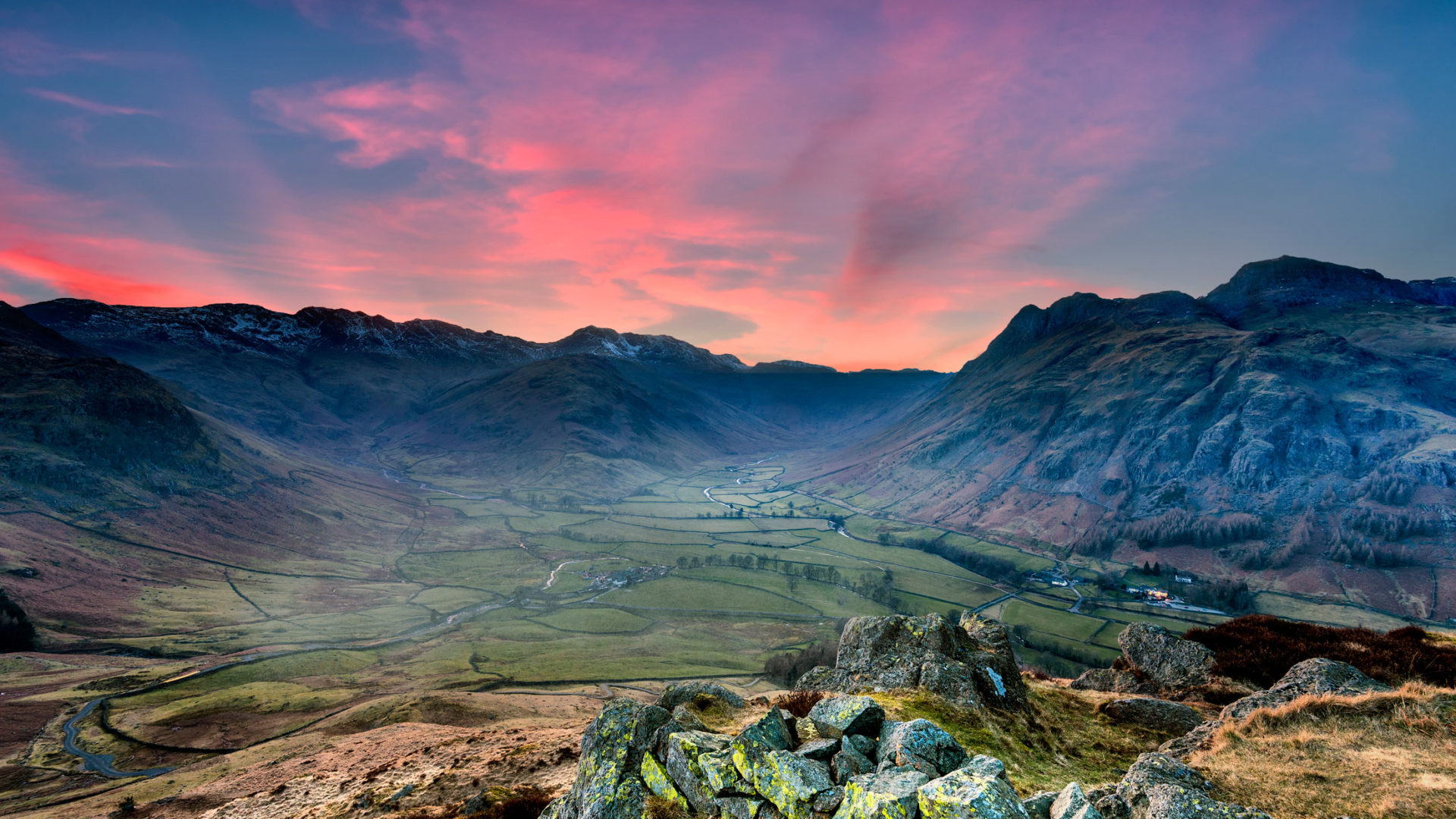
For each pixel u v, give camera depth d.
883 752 18.11
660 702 29.64
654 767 19.73
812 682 36.00
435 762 49.97
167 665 158.75
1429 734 20.55
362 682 149.50
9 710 120.62
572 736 51.66
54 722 116.44
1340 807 16.88
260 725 115.56
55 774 94.56
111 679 142.00
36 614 183.50
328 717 116.00
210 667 156.50
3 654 155.12
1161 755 18.84
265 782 63.84
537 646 188.50
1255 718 23.73
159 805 62.59
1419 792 17.06
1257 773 19.39
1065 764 24.75
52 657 158.12
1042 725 28.75
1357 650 35.19
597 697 135.00
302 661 166.75
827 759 18.27
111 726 114.19
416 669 163.12
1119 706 31.95
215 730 112.75
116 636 181.75
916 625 34.81
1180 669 38.84
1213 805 14.98
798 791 16.08
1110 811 16.45
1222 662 37.94
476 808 33.06
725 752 18.66
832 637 198.25
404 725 85.50
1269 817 14.35
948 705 27.22
